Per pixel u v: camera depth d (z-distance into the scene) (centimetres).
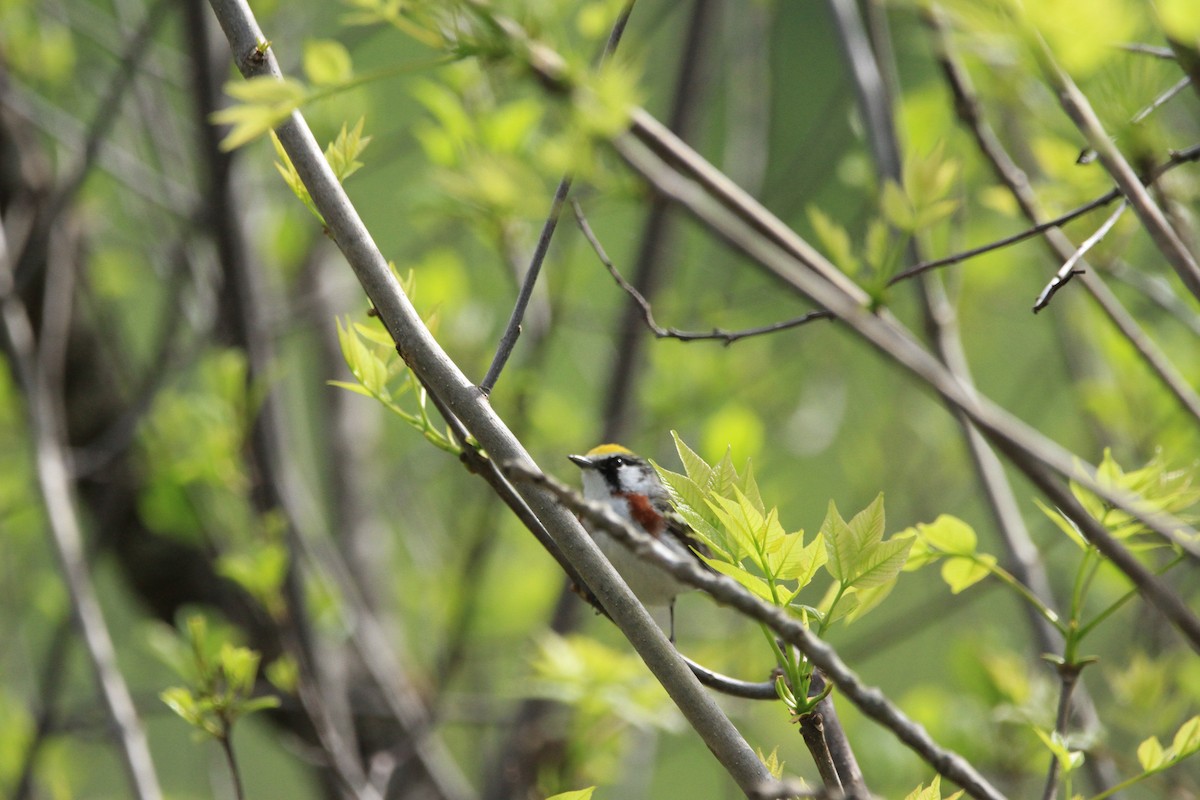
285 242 1201
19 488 1159
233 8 510
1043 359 1279
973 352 1340
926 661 1441
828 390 1330
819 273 665
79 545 952
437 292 1125
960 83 677
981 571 545
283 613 896
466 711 1217
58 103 1218
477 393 497
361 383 539
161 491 1056
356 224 508
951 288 822
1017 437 434
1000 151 670
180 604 1151
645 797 1150
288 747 942
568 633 1144
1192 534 514
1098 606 1065
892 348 454
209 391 1084
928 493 1259
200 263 1151
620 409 1165
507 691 1089
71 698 1284
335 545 1348
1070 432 1263
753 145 1205
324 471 1382
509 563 1287
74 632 927
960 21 455
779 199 1122
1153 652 938
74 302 1173
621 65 477
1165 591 468
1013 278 1251
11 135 1141
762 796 418
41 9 1179
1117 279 763
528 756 1071
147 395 1019
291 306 1255
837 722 525
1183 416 924
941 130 1009
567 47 479
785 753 1115
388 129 1340
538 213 520
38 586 1198
